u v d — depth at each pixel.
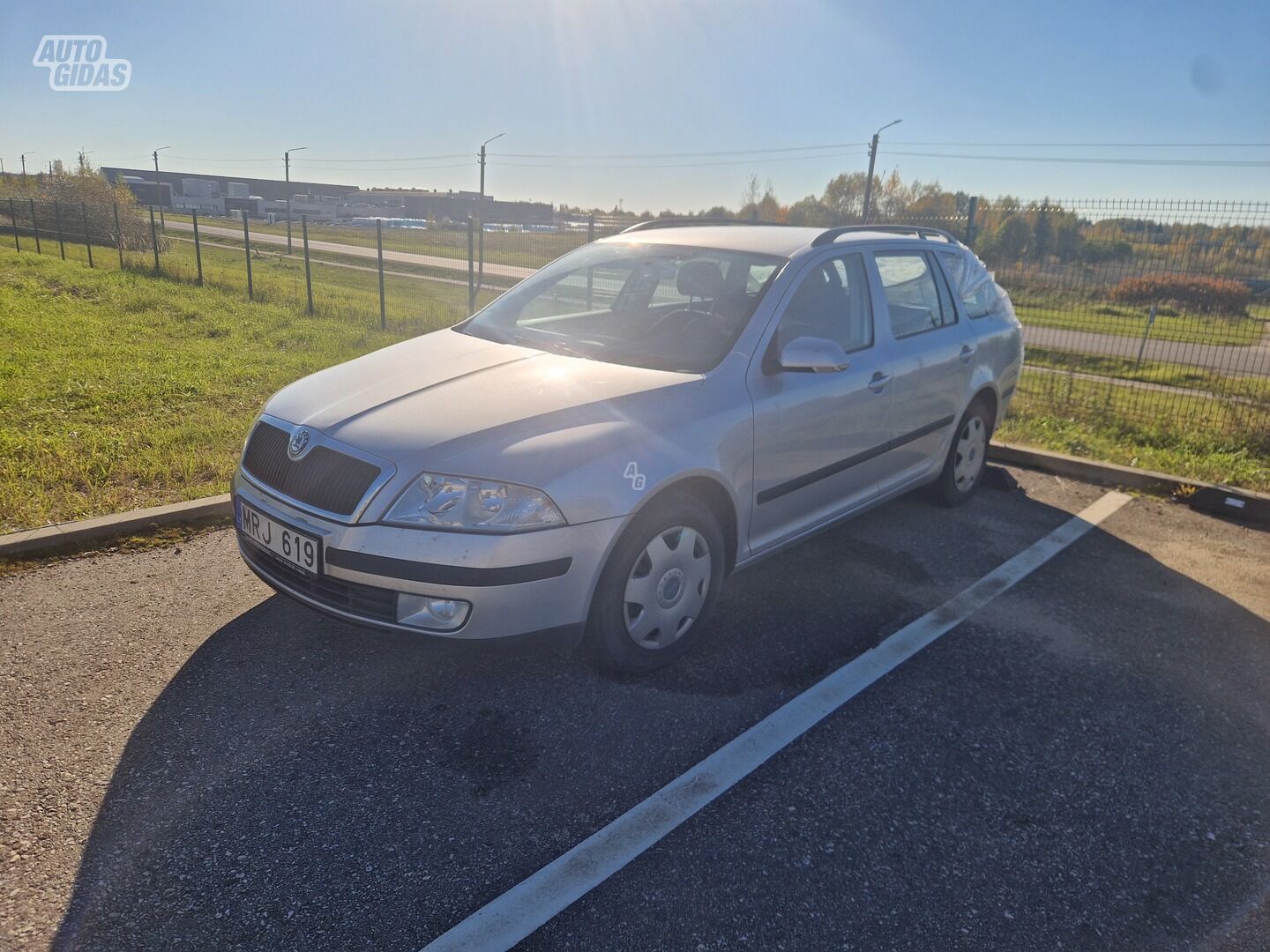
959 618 3.88
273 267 27.98
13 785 2.53
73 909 2.11
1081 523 5.23
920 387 4.51
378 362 3.60
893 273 4.51
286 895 2.18
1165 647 3.69
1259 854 2.49
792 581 4.20
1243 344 11.94
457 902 2.18
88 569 4.00
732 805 2.59
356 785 2.61
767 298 3.70
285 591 3.06
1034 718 3.12
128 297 14.88
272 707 2.99
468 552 2.73
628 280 4.13
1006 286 9.31
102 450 5.74
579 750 2.82
